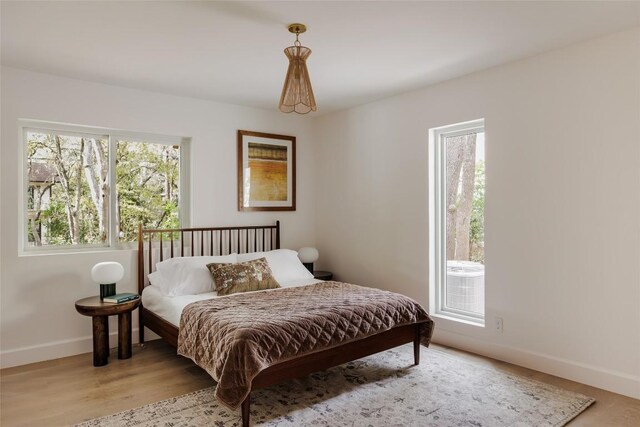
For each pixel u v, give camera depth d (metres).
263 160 4.93
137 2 2.36
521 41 2.96
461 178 3.93
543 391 2.88
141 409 2.66
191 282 3.76
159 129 4.21
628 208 2.79
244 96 4.36
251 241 4.85
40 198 3.71
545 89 3.19
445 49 3.10
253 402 2.75
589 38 2.92
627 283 2.80
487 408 2.64
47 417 2.56
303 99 2.47
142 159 4.23
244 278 3.78
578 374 3.02
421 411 2.61
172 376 3.22
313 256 4.89
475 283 3.80
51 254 3.66
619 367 2.84
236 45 3.00
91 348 3.82
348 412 2.61
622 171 2.82
